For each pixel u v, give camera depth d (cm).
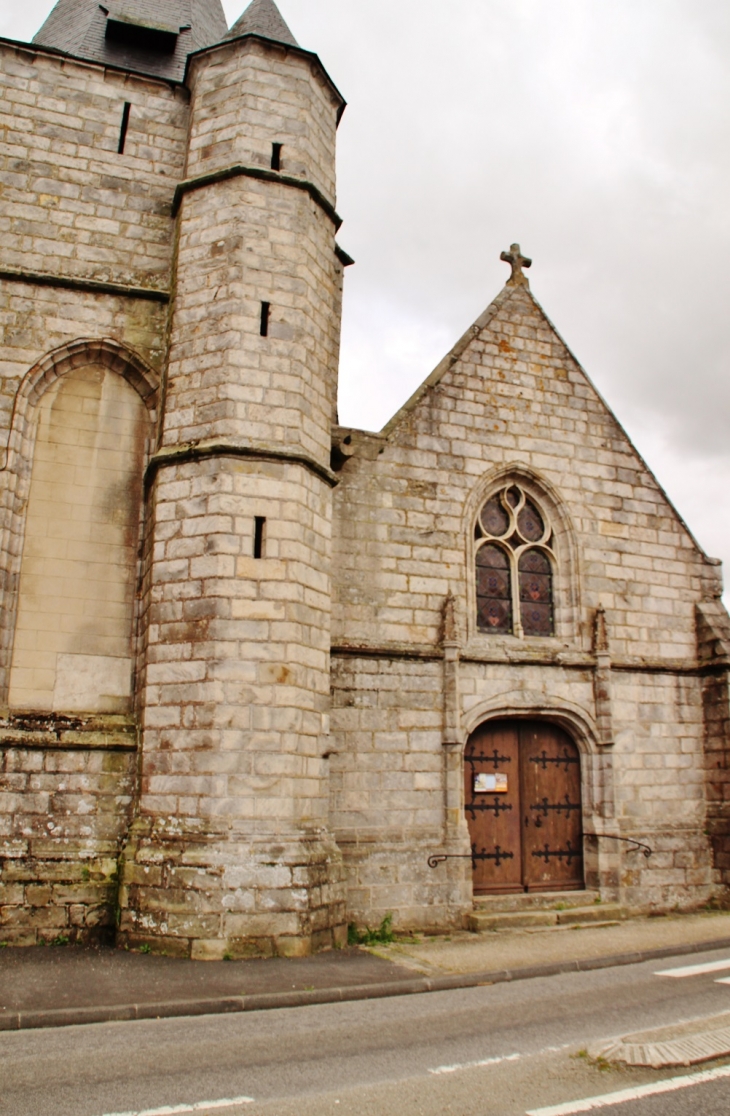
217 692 1142
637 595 1648
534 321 1703
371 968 1027
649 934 1302
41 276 1385
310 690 1212
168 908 1080
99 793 1216
